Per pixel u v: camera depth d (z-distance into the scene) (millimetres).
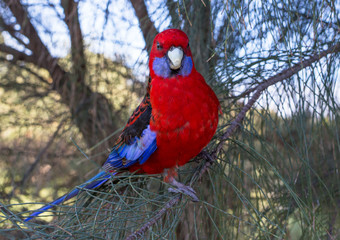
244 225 2152
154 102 1805
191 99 1752
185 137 1783
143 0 2529
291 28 1839
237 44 2145
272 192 2279
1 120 3629
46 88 3590
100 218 1604
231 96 2086
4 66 3514
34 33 3277
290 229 2369
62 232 1401
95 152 3314
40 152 3557
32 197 3498
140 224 1504
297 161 2070
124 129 2037
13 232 1950
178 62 1716
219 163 1872
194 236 1963
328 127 1972
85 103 3359
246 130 1895
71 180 3551
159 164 1924
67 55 3225
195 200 1689
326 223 2137
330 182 2180
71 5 2871
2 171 3611
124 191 1874
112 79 3150
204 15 2227
